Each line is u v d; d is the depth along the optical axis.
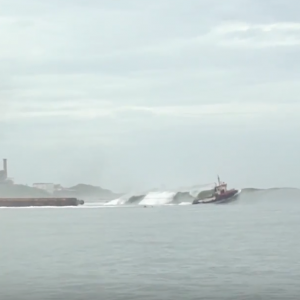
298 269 99.75
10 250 136.50
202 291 81.12
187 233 183.00
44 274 97.50
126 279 91.38
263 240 155.00
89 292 81.38
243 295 78.19
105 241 158.00
